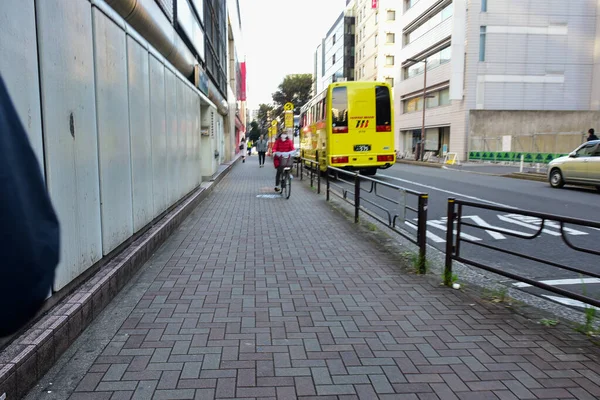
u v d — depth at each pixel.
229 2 30.06
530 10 32.47
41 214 1.69
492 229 4.59
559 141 31.38
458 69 32.03
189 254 6.15
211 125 15.10
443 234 7.81
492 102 32.78
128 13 6.13
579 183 13.97
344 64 68.44
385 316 4.05
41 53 3.14
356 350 3.39
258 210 10.12
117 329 3.66
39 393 2.71
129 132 5.32
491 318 4.03
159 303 4.27
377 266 5.67
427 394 2.81
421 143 35.44
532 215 4.11
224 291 4.66
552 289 3.90
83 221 3.88
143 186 6.00
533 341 3.57
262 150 27.27
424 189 14.28
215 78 18.92
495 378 3.01
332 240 7.13
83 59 3.92
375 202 7.58
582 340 3.59
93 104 4.16
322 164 18.67
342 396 2.78
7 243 1.54
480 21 32.19
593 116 32.94
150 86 6.39
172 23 9.06
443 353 3.35
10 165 1.57
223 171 18.95
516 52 32.69
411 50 42.34
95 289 3.84
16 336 2.89
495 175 20.75
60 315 3.27
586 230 8.03
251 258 6.00
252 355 3.28
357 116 16.94
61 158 3.44
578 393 2.83
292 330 3.72
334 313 4.11
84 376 2.93
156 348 3.34
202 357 3.23
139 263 5.32
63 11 3.52
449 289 4.81
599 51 32.88
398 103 46.41
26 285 1.60
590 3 32.81
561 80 33.19
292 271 5.43
